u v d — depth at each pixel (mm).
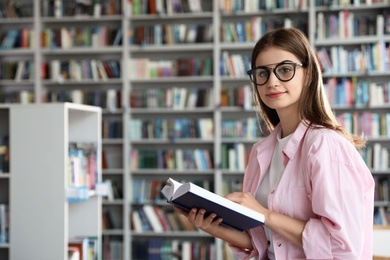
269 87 1630
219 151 6453
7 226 3660
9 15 6770
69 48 6668
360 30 6297
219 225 1827
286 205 1620
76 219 3775
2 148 3734
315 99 1636
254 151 1878
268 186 1751
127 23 6617
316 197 1525
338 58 6297
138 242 6547
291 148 1631
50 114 3414
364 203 1571
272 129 1917
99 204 3764
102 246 6570
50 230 3387
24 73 6750
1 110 3934
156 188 6590
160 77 6598
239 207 1578
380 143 6469
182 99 6555
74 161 3539
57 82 6672
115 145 6867
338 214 1496
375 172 6250
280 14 6566
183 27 6578
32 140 3434
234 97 6457
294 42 1627
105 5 6652
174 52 6816
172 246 6477
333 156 1539
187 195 1588
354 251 1504
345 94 6289
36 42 6684
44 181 3408
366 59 6254
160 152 6586
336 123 1622
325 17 6348
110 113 6805
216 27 6477
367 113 6266
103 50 6625
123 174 6664
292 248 1631
